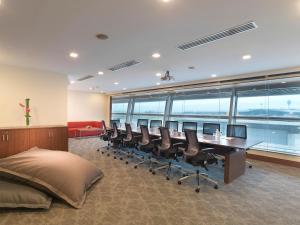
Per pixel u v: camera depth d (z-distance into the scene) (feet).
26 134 14.99
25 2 7.51
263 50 12.50
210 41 11.14
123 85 28.60
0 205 8.09
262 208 9.20
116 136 20.20
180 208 9.04
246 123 20.51
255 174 14.20
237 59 14.56
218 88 22.70
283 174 14.32
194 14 8.23
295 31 9.68
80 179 9.95
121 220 7.94
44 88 19.52
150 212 8.62
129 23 9.16
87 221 7.80
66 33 10.39
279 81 18.21
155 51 12.99
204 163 11.64
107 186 11.39
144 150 15.98
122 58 14.73
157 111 30.32
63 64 16.79
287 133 17.94
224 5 7.52
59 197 9.12
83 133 33.37
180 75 20.59
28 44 12.04
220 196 10.39
